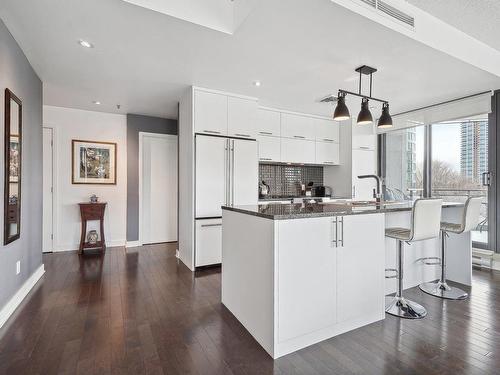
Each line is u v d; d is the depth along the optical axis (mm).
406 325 2078
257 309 1865
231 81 3305
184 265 3697
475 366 1598
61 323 2096
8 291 2244
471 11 2377
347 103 4148
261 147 4332
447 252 3105
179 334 1954
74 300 2521
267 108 4406
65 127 4449
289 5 1877
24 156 2674
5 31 2152
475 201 2559
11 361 1641
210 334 1956
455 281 3035
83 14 1996
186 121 3668
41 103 3293
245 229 2033
